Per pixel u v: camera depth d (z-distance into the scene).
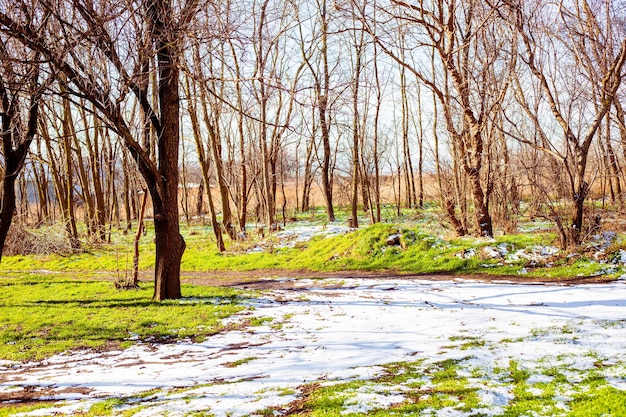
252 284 17.92
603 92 16.19
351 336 9.55
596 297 10.97
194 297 14.52
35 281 19.89
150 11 11.68
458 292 13.31
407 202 47.16
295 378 6.88
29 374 8.47
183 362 8.64
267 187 30.64
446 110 19.23
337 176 48.47
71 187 29.39
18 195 46.91
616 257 14.38
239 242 27.47
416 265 18.28
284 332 10.44
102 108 11.07
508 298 11.94
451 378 6.10
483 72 18.84
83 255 28.39
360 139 35.75
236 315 12.23
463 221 21.86
